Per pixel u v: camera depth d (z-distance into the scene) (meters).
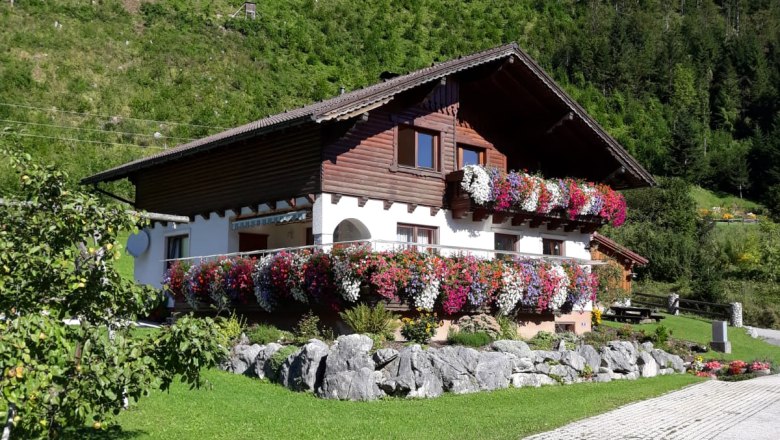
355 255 15.25
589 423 11.53
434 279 16.23
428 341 16.17
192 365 7.59
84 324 7.23
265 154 19.05
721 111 105.56
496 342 15.46
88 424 9.68
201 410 11.07
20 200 7.62
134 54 69.94
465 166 19.67
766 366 20.02
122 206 7.91
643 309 30.77
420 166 19.67
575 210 22.05
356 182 17.88
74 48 66.12
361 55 96.19
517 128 22.56
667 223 51.69
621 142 85.50
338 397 12.40
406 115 19.27
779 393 15.71
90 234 7.81
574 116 21.66
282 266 16.34
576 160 24.09
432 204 19.61
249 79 73.69
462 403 12.53
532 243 22.44
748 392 15.82
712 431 11.29
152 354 7.52
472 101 21.47
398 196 18.77
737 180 81.38
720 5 159.88
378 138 18.52
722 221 65.75
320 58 90.12
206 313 19.41
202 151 19.25
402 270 15.58
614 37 117.25
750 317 37.09
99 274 7.64
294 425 10.41
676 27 136.75
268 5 101.50
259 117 65.12
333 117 15.93
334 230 19.08
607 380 16.75
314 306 16.39
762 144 83.75
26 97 55.12
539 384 15.07
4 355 6.17
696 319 34.19
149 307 8.17
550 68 108.94
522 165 22.78
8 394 6.18
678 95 106.94
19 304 7.01
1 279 6.88
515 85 21.19
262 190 18.98
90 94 59.38
